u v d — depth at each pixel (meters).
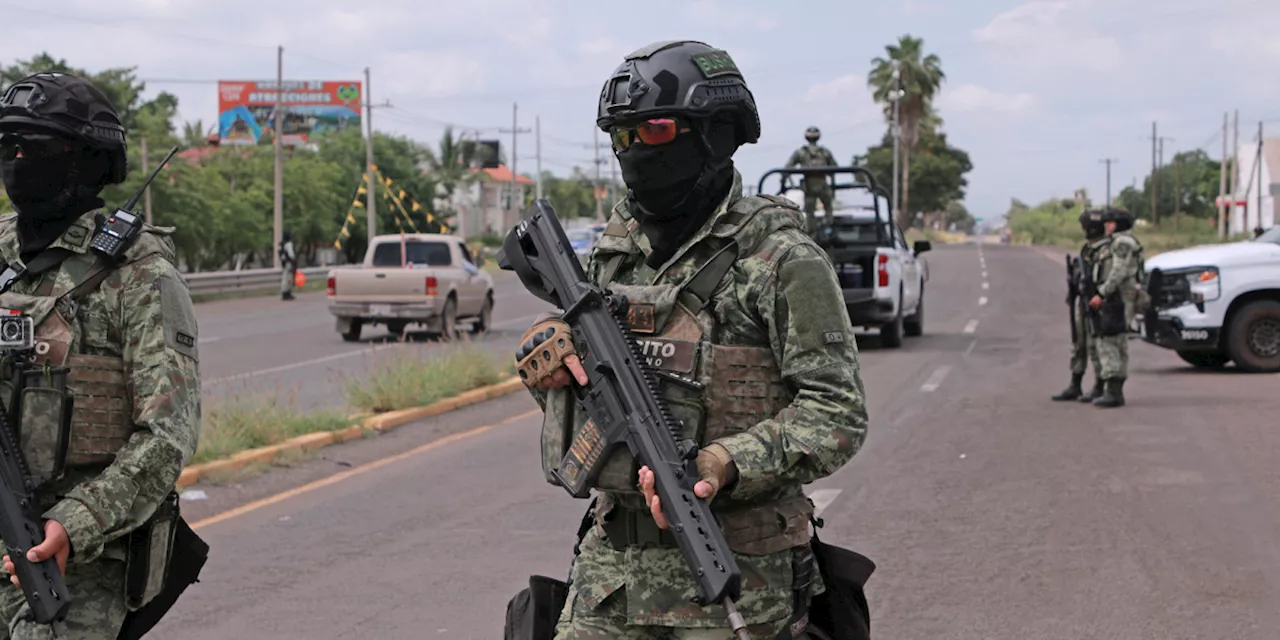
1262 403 11.77
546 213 2.99
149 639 5.38
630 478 2.74
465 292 21.00
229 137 82.69
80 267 3.06
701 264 2.88
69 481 3.02
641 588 2.85
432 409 12.14
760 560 2.84
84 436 3.00
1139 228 88.75
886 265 17.50
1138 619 5.49
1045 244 87.38
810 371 2.78
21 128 3.01
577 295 2.84
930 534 7.05
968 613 5.62
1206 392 12.70
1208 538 6.81
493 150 118.06
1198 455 9.19
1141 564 6.35
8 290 3.07
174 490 3.21
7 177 3.04
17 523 2.82
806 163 18.73
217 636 5.41
